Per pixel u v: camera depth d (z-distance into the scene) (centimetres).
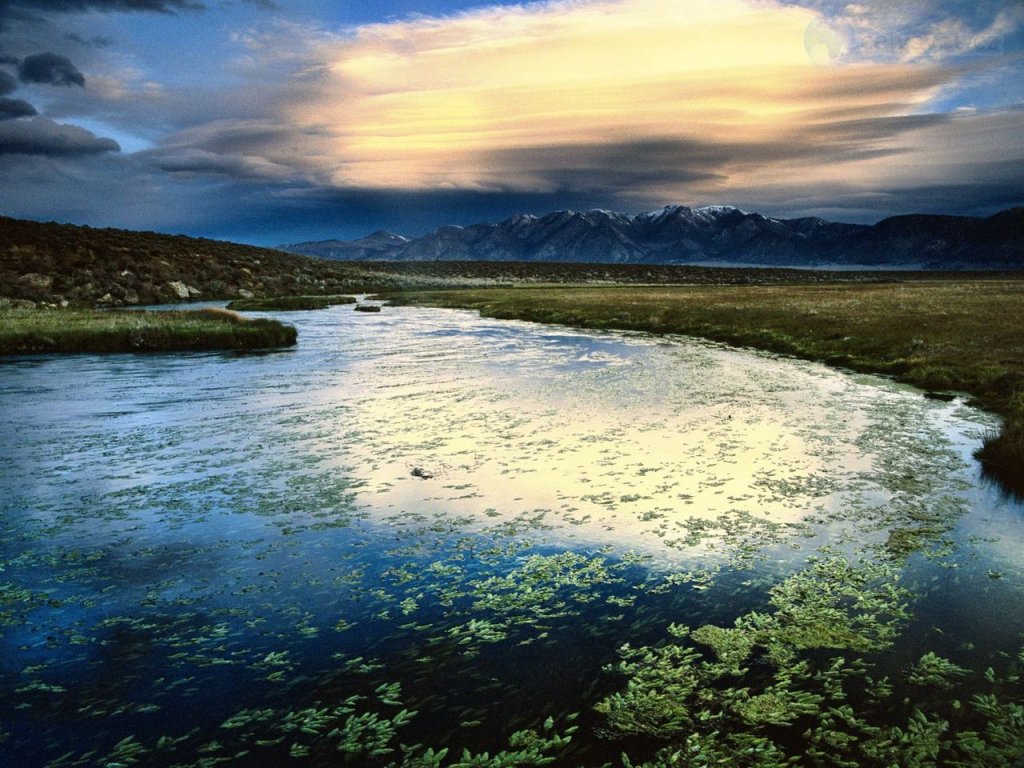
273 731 536
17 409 1841
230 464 1321
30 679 618
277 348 3256
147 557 893
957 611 716
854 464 1278
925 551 878
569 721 543
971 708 548
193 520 1027
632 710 555
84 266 6962
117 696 589
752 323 3684
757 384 2148
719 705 560
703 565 847
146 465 1319
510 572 834
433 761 495
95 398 1994
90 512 1064
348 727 539
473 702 571
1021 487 1137
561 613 729
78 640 688
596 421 1652
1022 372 1948
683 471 1244
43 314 4066
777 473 1226
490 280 11206
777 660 627
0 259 6406
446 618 721
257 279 8312
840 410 1758
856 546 898
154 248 8494
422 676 613
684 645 658
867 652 638
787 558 863
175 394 2059
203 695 589
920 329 2922
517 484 1179
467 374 2406
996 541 908
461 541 935
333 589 795
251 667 633
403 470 1271
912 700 561
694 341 3438
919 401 1864
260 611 744
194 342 3262
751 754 498
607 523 995
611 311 4812
